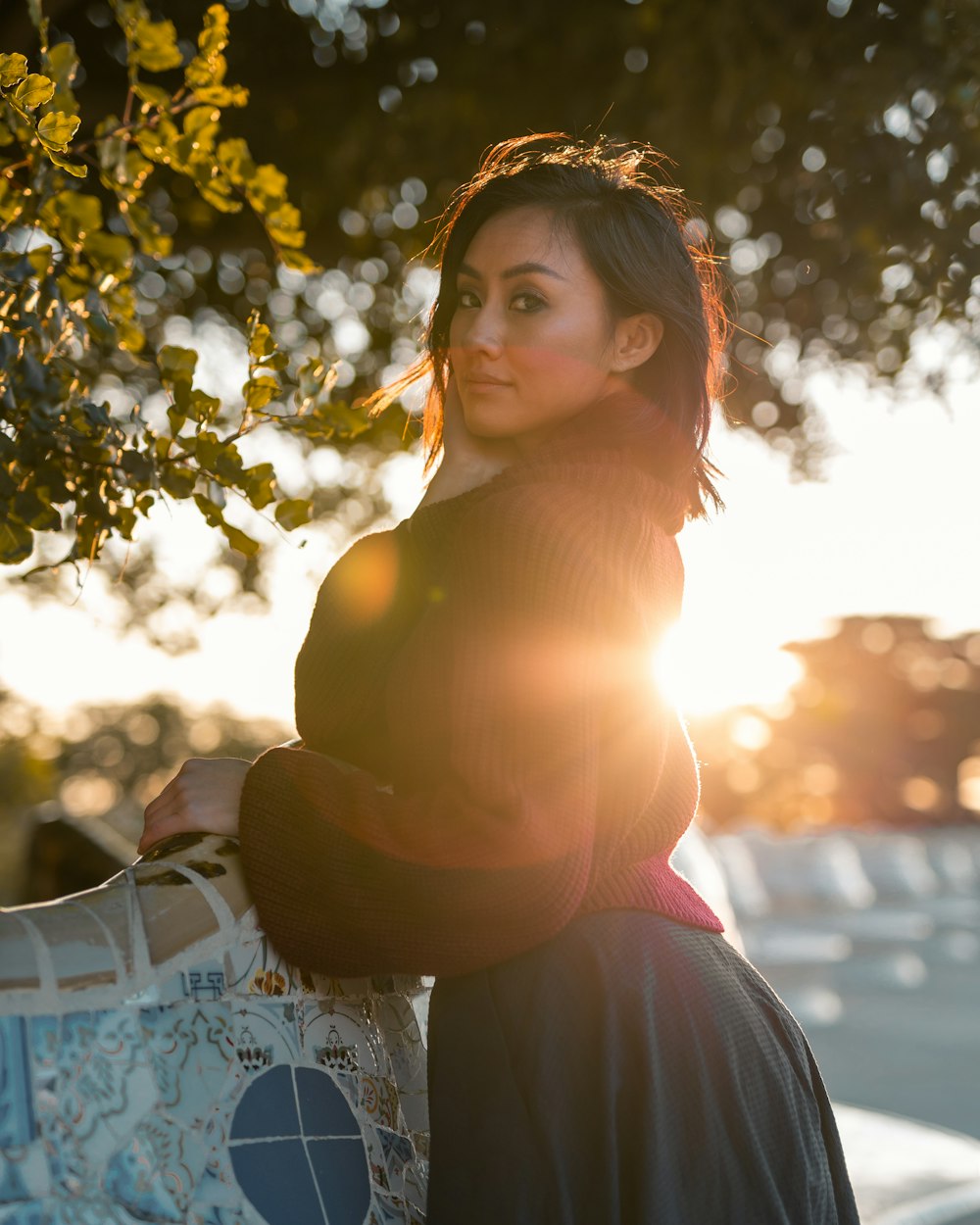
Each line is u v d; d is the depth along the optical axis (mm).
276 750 1648
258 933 1599
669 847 1729
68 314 1900
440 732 1626
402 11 4977
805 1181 1615
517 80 4992
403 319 5719
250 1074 1559
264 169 2186
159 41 2129
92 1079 1431
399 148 5129
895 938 12258
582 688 1563
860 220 4676
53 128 1813
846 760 21594
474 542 1631
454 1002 1638
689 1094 1567
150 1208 1431
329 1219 1570
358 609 1782
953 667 23094
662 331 1832
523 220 1796
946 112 4508
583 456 1724
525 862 1519
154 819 1682
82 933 1474
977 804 23609
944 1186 3906
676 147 4688
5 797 9281
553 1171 1533
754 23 4547
